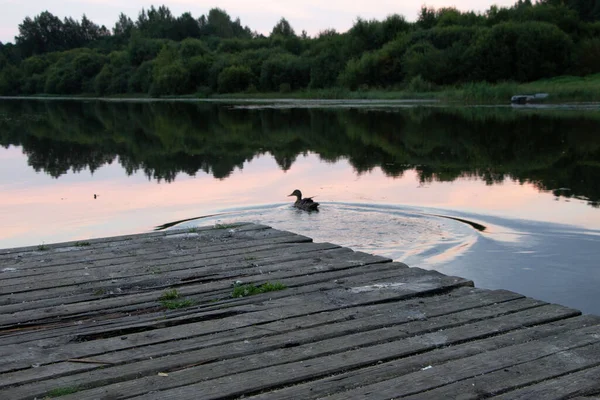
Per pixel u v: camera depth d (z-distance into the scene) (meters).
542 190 12.61
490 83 50.53
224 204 12.02
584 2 71.62
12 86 98.56
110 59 88.81
